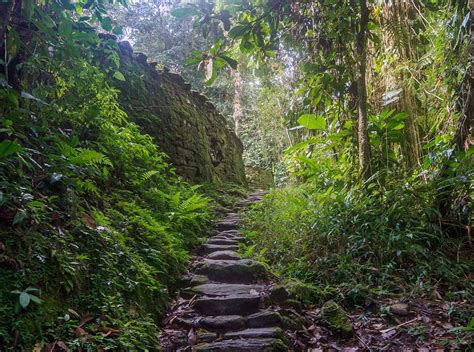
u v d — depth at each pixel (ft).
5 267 6.89
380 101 17.44
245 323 9.66
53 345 6.42
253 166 44.21
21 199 7.91
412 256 11.84
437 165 13.62
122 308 8.46
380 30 16.52
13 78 10.01
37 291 6.93
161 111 23.38
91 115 13.15
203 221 18.38
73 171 10.39
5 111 9.28
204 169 26.30
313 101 15.10
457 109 13.62
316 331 9.70
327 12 12.12
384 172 14.21
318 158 20.35
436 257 11.80
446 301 10.19
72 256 8.21
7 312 6.26
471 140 12.51
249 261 13.05
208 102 31.55
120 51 21.36
